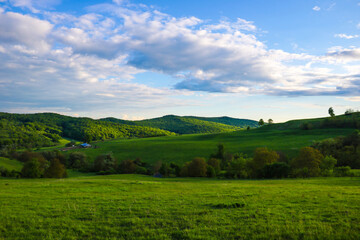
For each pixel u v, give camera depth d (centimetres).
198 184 3872
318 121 19450
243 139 16775
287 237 1151
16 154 13125
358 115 18400
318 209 1634
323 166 6719
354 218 1389
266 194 2394
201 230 1272
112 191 2748
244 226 1316
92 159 12875
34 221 1449
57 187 3066
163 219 1474
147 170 10712
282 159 8969
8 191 2645
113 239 1176
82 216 1560
